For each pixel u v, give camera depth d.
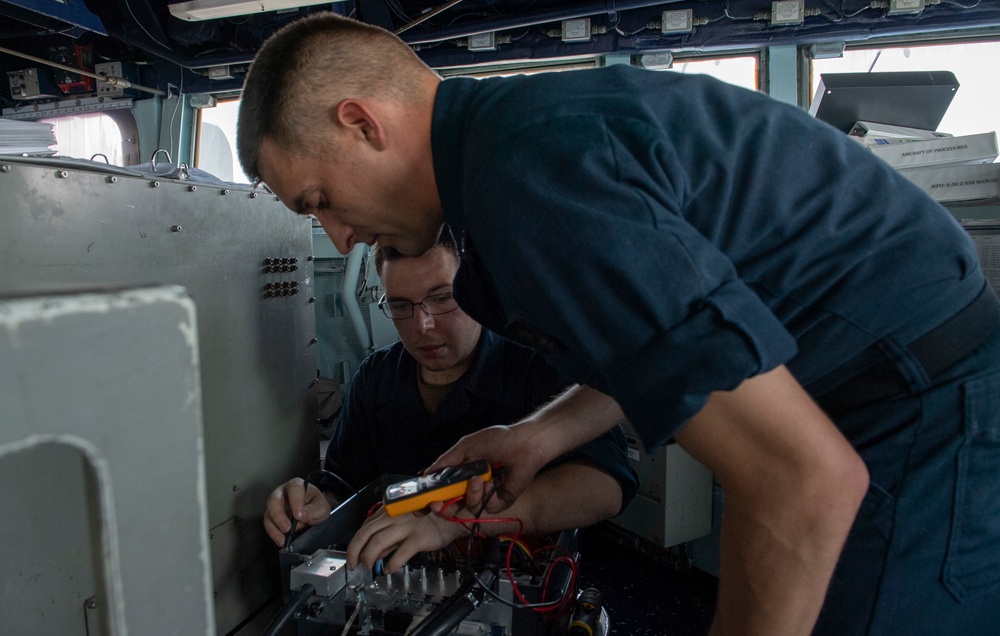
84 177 0.88
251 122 0.77
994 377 0.68
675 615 2.06
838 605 0.73
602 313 0.55
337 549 1.20
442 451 1.48
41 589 0.81
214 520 1.10
